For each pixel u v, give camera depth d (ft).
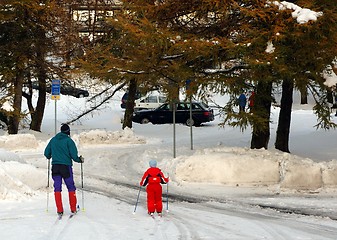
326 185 69.21
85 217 44.21
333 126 77.36
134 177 75.61
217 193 64.59
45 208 47.96
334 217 49.34
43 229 37.99
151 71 73.10
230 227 42.19
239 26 67.67
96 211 48.34
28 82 128.98
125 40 71.20
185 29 73.56
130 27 66.23
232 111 72.79
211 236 37.96
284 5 62.49
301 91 70.59
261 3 63.36
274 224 44.34
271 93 78.38
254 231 40.57
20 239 34.42
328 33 61.67
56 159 44.88
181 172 71.77
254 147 82.23
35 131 128.06
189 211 51.31
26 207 48.14
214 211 52.06
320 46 63.41
